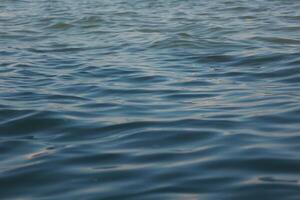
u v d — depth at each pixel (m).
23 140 6.92
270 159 5.82
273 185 5.18
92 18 20.03
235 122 7.27
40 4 25.56
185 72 10.91
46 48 14.52
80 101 8.81
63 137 7.00
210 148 6.28
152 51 13.54
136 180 5.47
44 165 5.98
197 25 17.58
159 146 6.47
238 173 5.50
